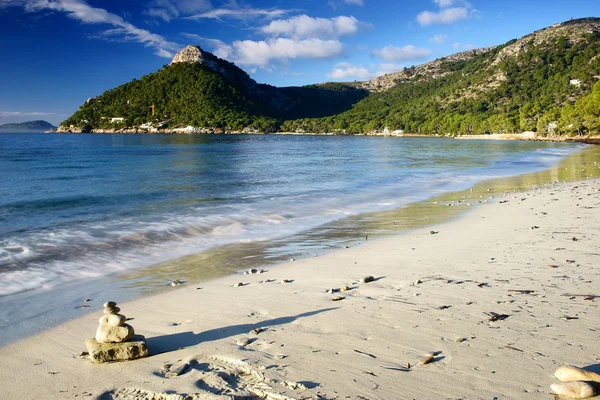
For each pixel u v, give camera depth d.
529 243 8.70
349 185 20.80
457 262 7.61
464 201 15.70
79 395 3.66
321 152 56.12
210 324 5.19
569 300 5.35
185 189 19.20
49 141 102.56
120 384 3.80
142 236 10.74
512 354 3.98
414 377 3.66
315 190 19.03
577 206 13.04
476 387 3.45
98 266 8.33
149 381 3.80
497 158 40.28
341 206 15.03
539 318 4.82
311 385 3.59
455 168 29.98
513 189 18.61
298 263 8.28
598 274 6.38
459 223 11.70
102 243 10.04
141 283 7.29
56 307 6.19
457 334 4.51
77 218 12.80
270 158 43.28
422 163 34.97
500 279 6.42
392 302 5.63
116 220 12.54
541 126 98.69
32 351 4.69
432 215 13.13
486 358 3.93
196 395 3.49
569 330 4.45
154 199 16.38
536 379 3.51
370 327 4.81
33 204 15.05
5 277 7.61
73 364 4.30
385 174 26.06
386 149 64.19
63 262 8.55
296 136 175.88
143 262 8.62
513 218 11.79
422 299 5.70
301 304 5.77
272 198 16.77
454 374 3.68
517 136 113.00
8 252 9.18
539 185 19.64
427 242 9.52
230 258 8.88
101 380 3.91
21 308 6.15
